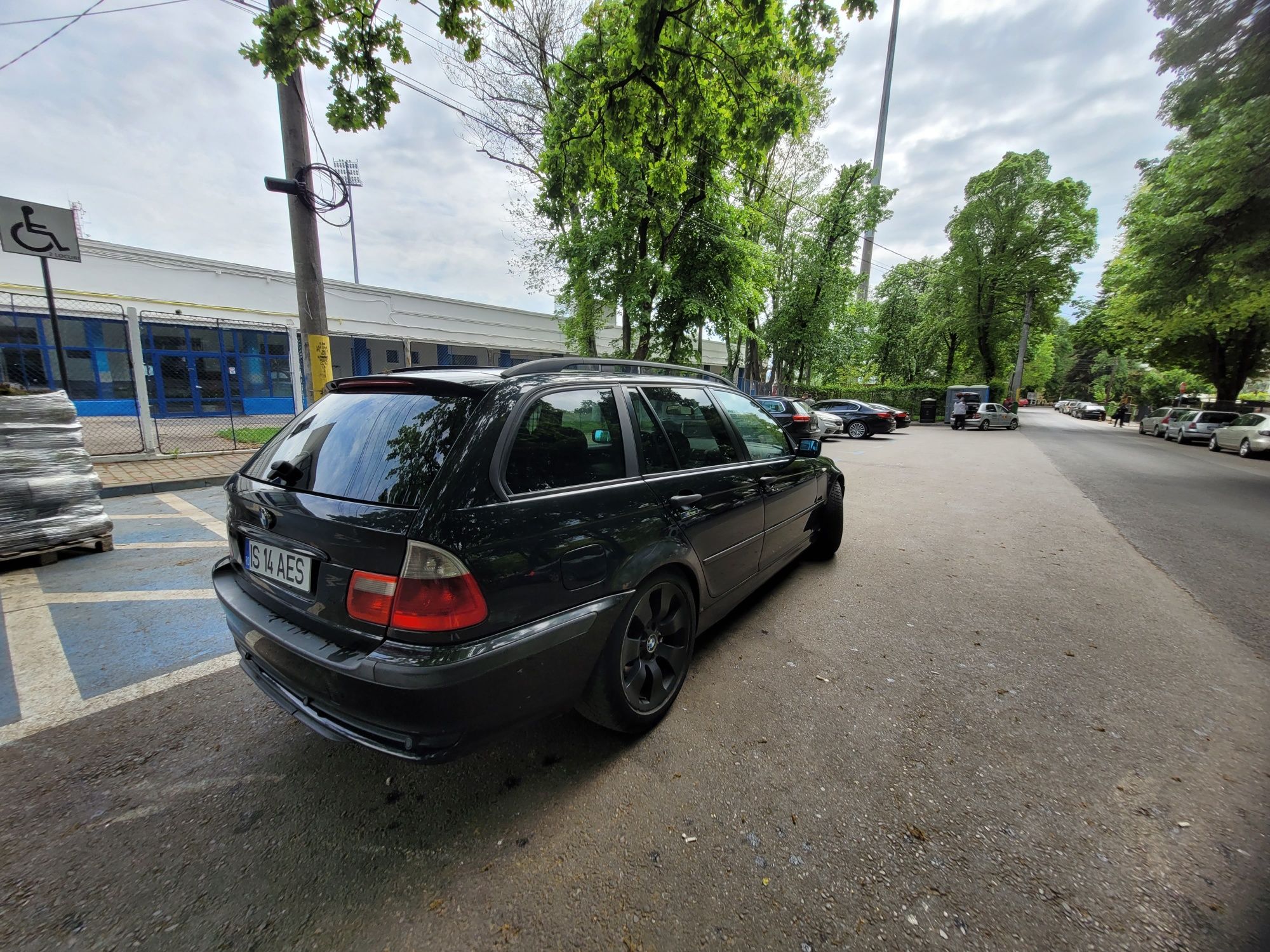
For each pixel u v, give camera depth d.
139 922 1.43
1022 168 26.86
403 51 4.50
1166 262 13.02
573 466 2.09
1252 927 1.44
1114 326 22.72
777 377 26.00
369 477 1.84
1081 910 1.50
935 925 1.46
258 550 2.08
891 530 5.79
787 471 3.65
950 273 29.86
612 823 1.81
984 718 2.43
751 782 2.02
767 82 5.05
